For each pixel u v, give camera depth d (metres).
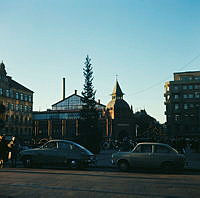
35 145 39.12
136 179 13.20
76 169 18.20
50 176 13.97
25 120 81.25
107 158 28.94
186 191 10.16
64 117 99.38
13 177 13.50
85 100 48.59
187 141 60.81
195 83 80.31
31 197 8.91
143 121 124.25
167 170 16.64
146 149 17.14
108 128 100.62
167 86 85.00
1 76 70.56
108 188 10.63
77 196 9.11
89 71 49.41
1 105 25.70
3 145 19.17
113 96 107.44
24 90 81.44
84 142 39.53
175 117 80.81
